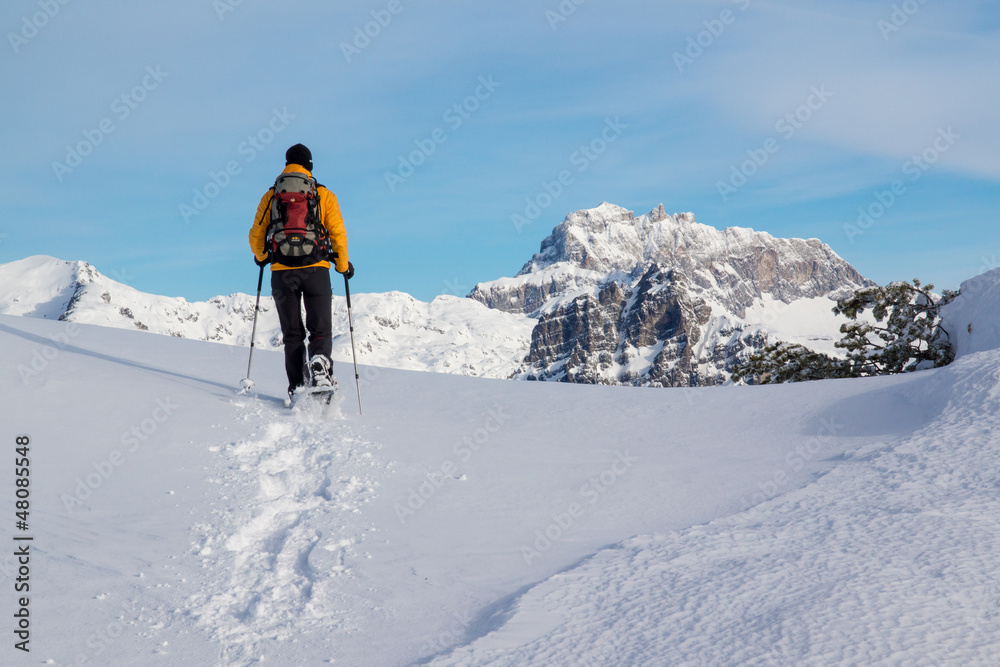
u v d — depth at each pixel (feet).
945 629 7.00
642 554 10.61
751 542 10.69
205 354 28.76
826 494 12.97
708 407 22.84
